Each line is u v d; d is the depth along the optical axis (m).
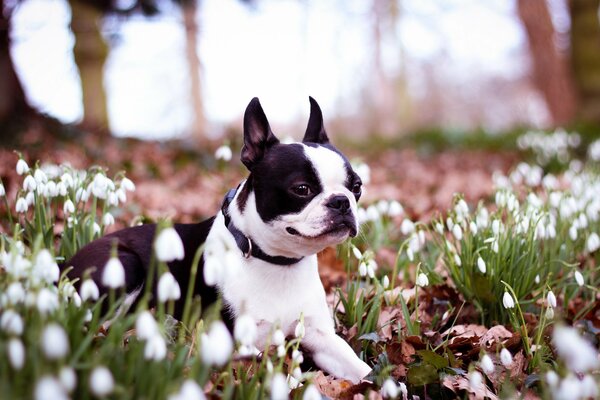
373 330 1.15
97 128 3.65
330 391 1.00
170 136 3.83
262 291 1.05
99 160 2.52
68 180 1.14
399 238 1.71
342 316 1.23
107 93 3.99
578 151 3.29
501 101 14.44
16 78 3.24
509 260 1.25
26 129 2.97
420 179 3.04
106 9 3.26
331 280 1.43
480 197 2.30
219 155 1.42
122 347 0.88
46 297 0.75
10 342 0.68
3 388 0.69
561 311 1.28
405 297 1.28
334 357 1.07
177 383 0.73
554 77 5.20
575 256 1.43
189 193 2.29
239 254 1.05
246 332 0.79
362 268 1.13
